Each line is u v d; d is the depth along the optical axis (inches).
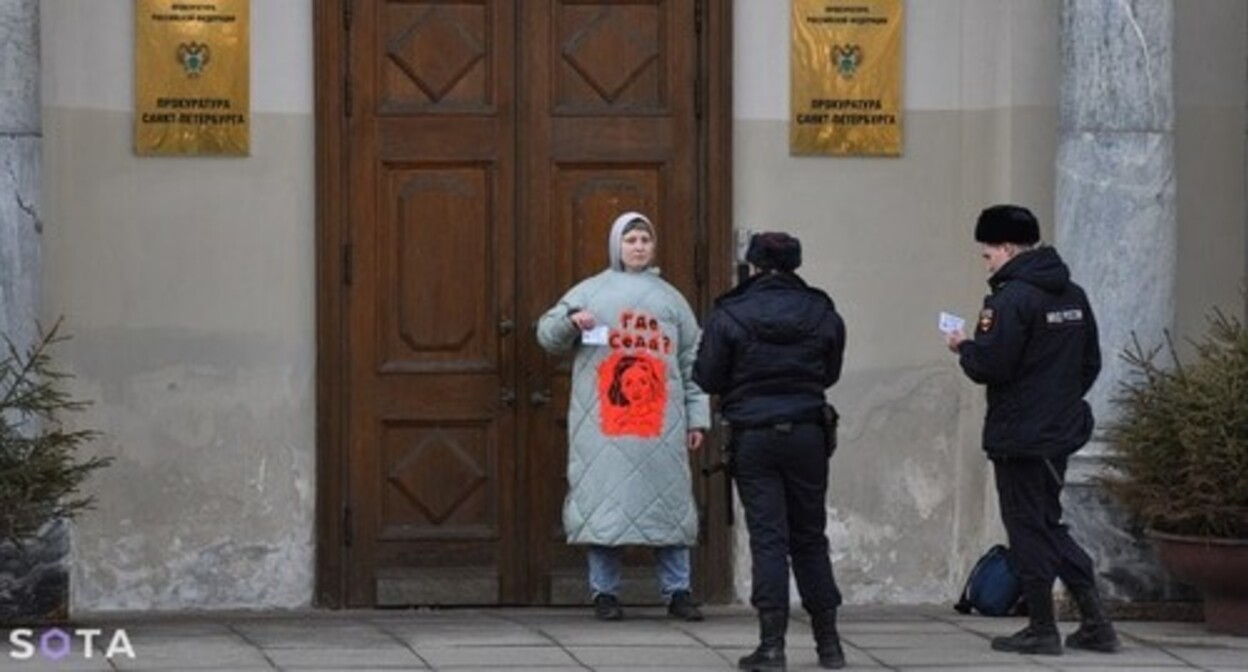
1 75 641.0
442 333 697.0
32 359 630.5
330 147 691.4
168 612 686.5
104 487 682.8
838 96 704.4
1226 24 701.9
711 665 600.1
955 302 708.0
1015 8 691.4
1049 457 606.9
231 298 689.0
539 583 698.8
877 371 706.8
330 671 587.2
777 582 583.5
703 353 590.2
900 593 708.7
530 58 697.6
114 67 682.8
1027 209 645.3
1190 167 700.7
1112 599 676.1
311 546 693.9
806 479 588.4
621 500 661.9
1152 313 676.7
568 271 699.4
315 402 692.7
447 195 697.0
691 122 700.7
